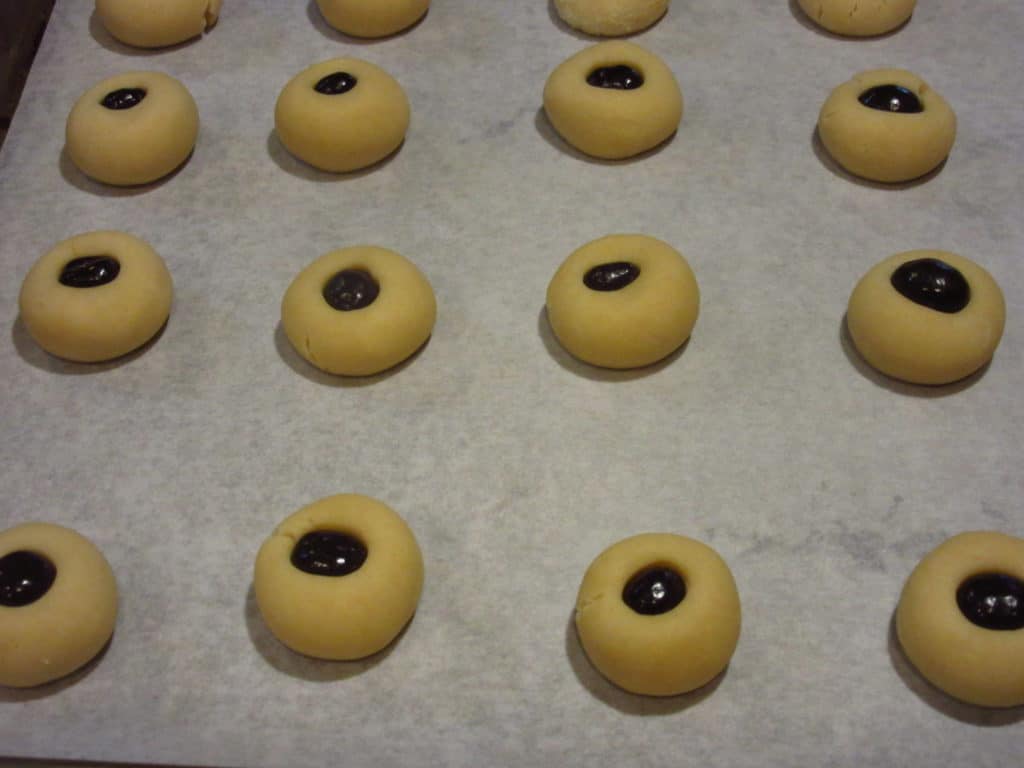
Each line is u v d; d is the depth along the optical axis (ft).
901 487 0.80
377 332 0.85
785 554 0.78
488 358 0.88
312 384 0.87
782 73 1.04
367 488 0.81
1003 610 0.71
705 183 0.97
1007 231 0.93
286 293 0.89
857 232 0.93
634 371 0.87
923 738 0.70
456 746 0.70
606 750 0.70
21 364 0.89
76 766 0.70
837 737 0.70
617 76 0.98
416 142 1.00
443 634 0.75
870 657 0.73
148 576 0.78
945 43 1.05
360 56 1.06
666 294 0.85
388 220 0.96
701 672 0.71
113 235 0.91
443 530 0.79
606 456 0.83
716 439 0.83
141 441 0.85
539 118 1.02
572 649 0.74
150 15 1.04
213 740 0.71
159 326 0.89
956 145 0.98
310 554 0.75
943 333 0.82
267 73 1.05
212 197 0.98
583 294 0.85
